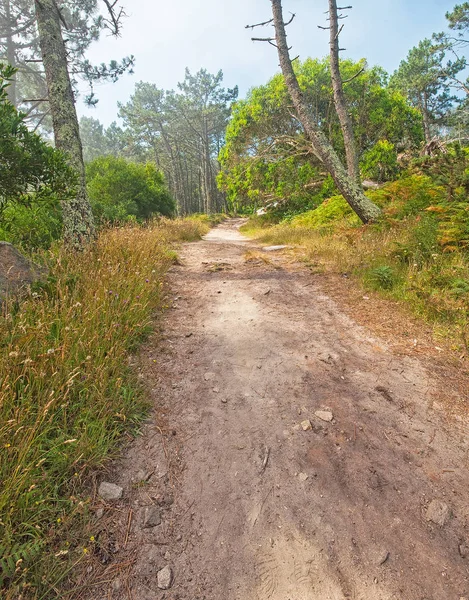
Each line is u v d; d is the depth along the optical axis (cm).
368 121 1942
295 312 509
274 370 362
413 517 213
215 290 603
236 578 182
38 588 166
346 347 407
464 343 391
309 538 202
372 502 222
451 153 855
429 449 263
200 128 4741
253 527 207
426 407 306
